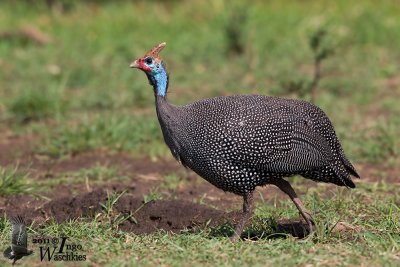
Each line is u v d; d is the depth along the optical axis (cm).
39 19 3306
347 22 3112
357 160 1831
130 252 1195
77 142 1922
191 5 3450
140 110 2303
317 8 3344
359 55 2819
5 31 3019
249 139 1246
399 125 2078
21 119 2195
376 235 1263
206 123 1256
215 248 1202
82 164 1852
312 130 1282
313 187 1633
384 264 1124
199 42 2978
